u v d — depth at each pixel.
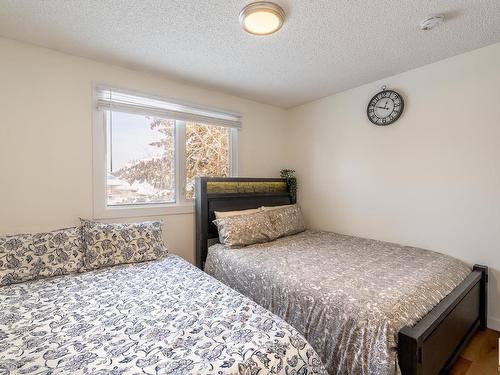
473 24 1.73
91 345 0.99
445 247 2.26
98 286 1.56
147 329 1.10
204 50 2.07
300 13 1.60
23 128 1.92
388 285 1.54
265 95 3.14
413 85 2.44
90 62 2.19
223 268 2.27
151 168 2.57
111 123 2.34
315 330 1.47
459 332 1.63
